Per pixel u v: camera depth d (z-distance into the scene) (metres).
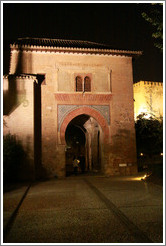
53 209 8.05
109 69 17.50
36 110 16.09
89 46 18.33
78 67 17.14
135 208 7.84
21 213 7.71
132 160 17.19
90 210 7.78
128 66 17.89
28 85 15.41
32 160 14.87
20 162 14.72
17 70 16.52
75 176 17.39
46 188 12.21
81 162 21.17
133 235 5.65
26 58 16.70
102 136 17.36
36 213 7.66
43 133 16.25
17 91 15.25
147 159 22.52
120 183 13.05
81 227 6.28
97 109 17.09
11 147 13.85
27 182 14.47
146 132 18.73
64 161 16.23
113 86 17.52
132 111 17.56
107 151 16.94
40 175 15.90
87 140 23.59
